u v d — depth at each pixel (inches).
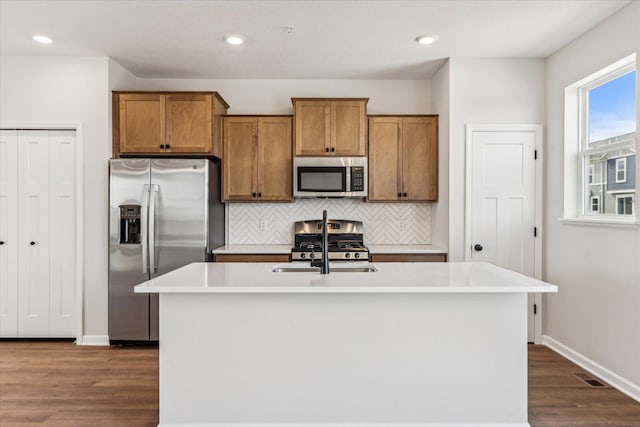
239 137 178.4
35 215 162.6
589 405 109.4
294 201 181.3
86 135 160.2
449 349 94.9
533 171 161.3
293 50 154.3
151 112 166.7
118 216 157.4
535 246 160.9
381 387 95.0
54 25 132.8
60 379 127.1
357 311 94.8
